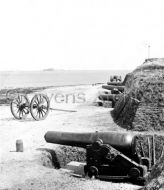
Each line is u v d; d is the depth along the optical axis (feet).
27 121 62.49
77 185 28.07
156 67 66.95
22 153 38.42
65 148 41.96
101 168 32.96
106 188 27.20
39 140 45.34
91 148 33.35
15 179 29.40
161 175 19.40
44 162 36.37
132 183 31.45
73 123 59.00
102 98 90.79
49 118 66.18
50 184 28.19
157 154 43.68
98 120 61.77
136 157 33.37
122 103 63.41
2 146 42.16
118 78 151.84
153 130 48.93
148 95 53.21
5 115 71.82
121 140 32.76
